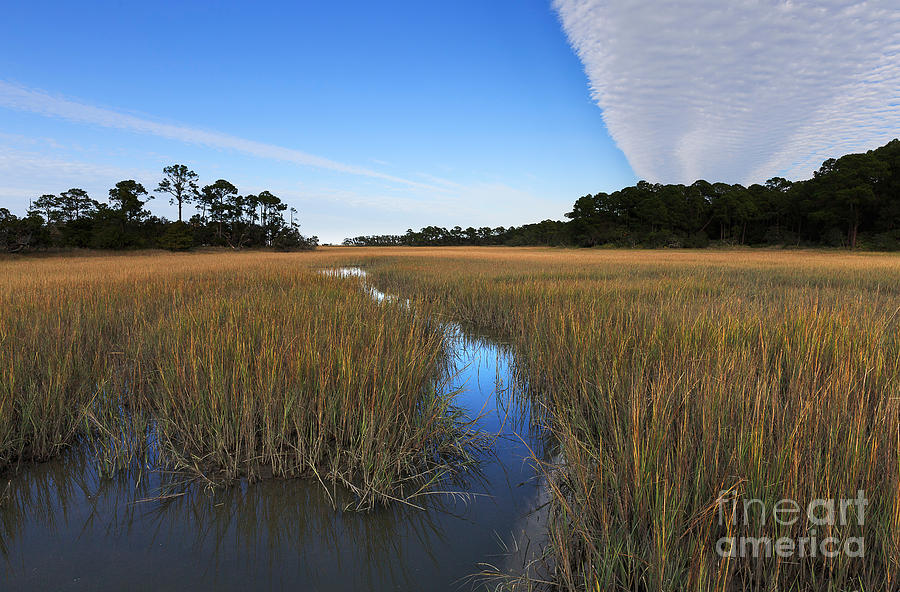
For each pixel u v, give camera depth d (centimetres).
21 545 253
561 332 548
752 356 395
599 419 354
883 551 193
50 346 452
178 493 308
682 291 911
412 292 1165
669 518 210
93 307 662
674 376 334
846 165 5834
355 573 234
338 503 297
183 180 6272
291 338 438
